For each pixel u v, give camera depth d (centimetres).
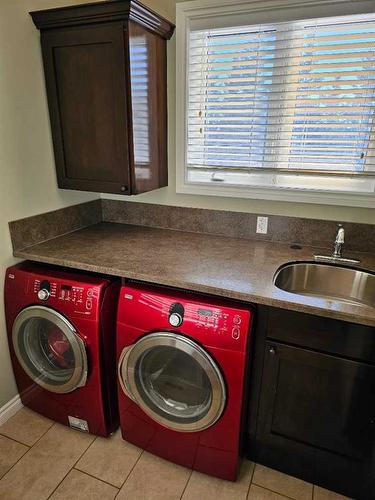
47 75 179
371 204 172
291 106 175
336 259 172
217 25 176
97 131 177
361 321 119
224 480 158
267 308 137
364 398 133
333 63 162
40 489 153
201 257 173
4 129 166
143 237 204
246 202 199
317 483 156
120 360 157
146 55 170
